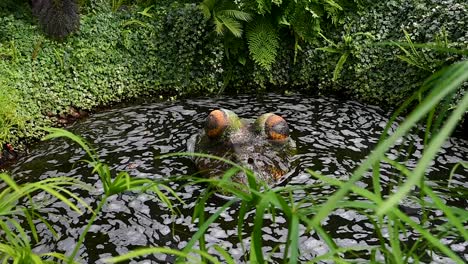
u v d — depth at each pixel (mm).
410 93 6555
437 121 1365
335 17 7172
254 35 7102
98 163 1920
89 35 7090
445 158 5277
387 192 4613
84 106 6738
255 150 4848
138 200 4559
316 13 7094
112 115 6652
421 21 6660
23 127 5824
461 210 1563
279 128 5059
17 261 1689
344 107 6789
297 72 7586
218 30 6660
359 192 1416
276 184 4699
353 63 7164
